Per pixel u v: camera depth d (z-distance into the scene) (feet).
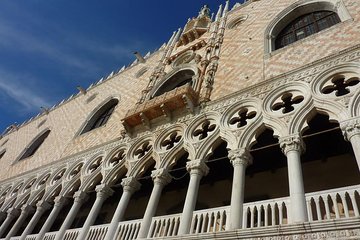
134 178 46.32
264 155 46.78
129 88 81.41
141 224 37.11
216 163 50.14
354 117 29.94
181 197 52.85
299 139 32.68
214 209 33.22
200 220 33.40
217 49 65.10
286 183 43.19
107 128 68.69
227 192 47.98
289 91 39.83
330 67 37.88
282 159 45.75
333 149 41.91
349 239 21.91
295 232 24.58
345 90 36.68
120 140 58.59
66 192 56.39
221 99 47.78
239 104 43.91
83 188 52.90
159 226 36.63
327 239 22.84
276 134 35.06
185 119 49.52
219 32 70.90
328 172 40.19
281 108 38.01
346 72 36.24
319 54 42.09
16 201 65.82
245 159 35.70
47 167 71.20
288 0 61.93
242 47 58.90
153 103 54.19
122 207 42.68
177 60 75.10
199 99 51.29
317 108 34.47
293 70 41.88
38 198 62.75
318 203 26.91
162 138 49.49
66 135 81.46
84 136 73.15
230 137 39.32
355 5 46.19
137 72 87.30
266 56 50.19
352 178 37.86
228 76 53.11
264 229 26.25
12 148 104.94
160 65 78.13
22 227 69.26
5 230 64.64
